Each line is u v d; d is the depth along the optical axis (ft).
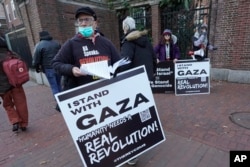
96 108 6.22
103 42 6.91
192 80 16.46
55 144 9.95
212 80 21.16
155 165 7.98
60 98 5.65
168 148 9.03
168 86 17.12
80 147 5.99
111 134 6.56
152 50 11.23
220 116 12.05
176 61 16.38
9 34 30.19
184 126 11.00
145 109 7.25
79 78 6.79
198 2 23.98
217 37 20.35
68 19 25.29
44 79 23.68
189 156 8.41
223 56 20.30
